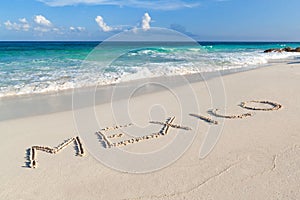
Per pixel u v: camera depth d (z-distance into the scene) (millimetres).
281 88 8859
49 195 3174
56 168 3779
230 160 3871
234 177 3432
